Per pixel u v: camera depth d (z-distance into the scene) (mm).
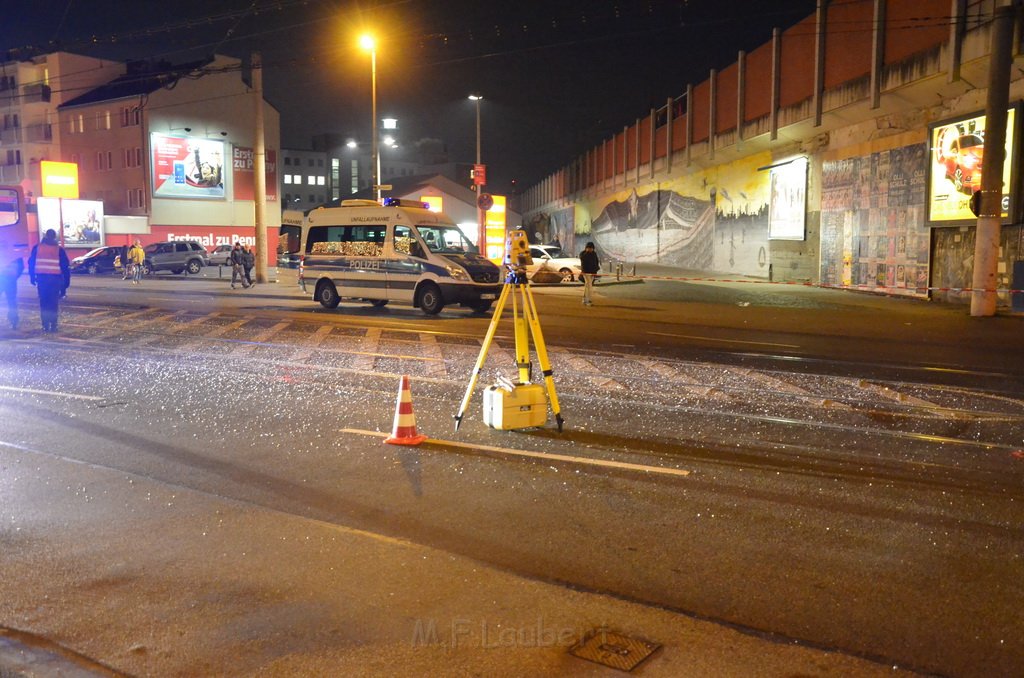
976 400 9344
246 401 9305
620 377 10867
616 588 4410
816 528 5277
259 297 26188
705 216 40844
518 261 7691
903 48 22906
